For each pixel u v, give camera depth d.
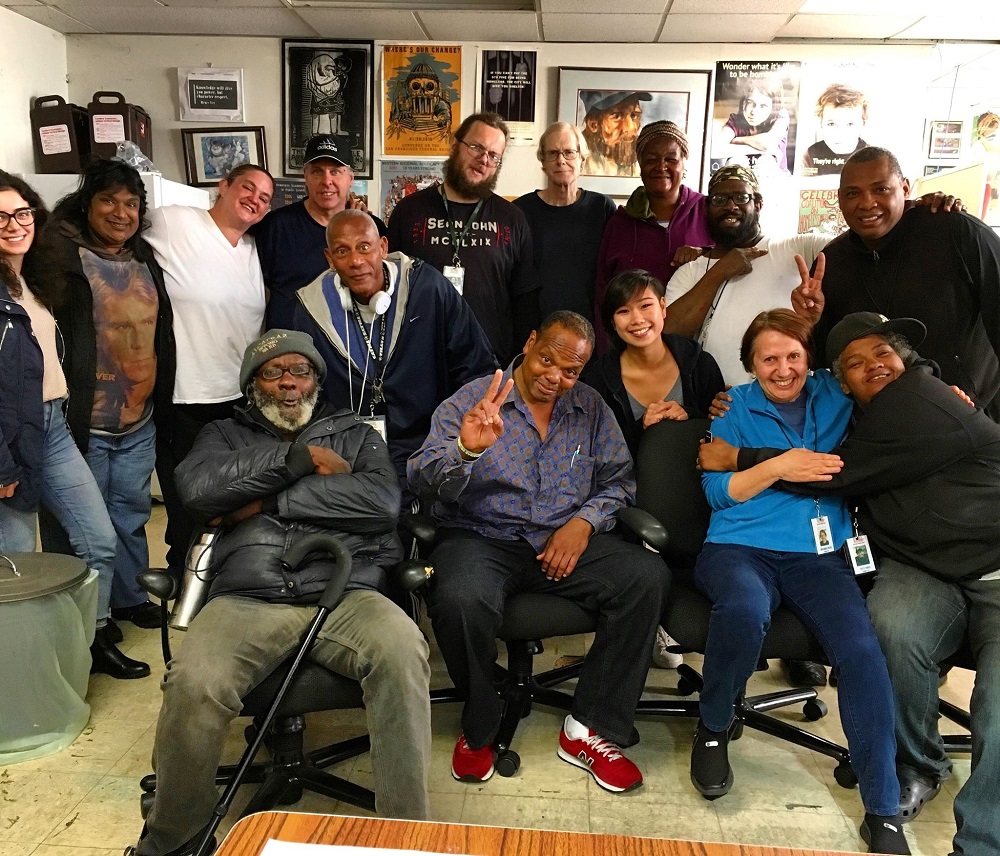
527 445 2.25
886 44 4.27
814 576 2.02
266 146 4.52
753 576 2.00
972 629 1.89
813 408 2.21
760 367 2.19
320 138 2.85
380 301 2.38
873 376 2.09
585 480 2.30
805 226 4.44
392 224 3.09
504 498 2.22
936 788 1.95
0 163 4.03
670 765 2.18
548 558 2.12
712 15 3.89
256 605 1.85
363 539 2.01
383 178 4.50
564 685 2.61
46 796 1.99
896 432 1.97
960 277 2.33
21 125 4.16
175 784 1.60
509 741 2.18
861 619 1.89
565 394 2.33
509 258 3.01
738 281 2.66
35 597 2.10
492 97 4.41
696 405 2.53
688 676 2.48
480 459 2.19
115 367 2.61
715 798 2.02
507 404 2.25
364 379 2.45
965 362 2.38
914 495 1.97
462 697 2.14
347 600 1.87
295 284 2.88
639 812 1.97
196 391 2.78
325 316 2.45
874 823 1.79
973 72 4.44
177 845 1.66
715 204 2.66
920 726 1.89
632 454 2.51
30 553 2.32
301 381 2.13
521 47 4.36
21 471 2.25
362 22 4.17
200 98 4.47
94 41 4.46
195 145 4.51
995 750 1.68
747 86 4.34
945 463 1.94
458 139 2.92
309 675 1.76
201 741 1.60
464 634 1.98
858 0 3.76
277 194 4.54
